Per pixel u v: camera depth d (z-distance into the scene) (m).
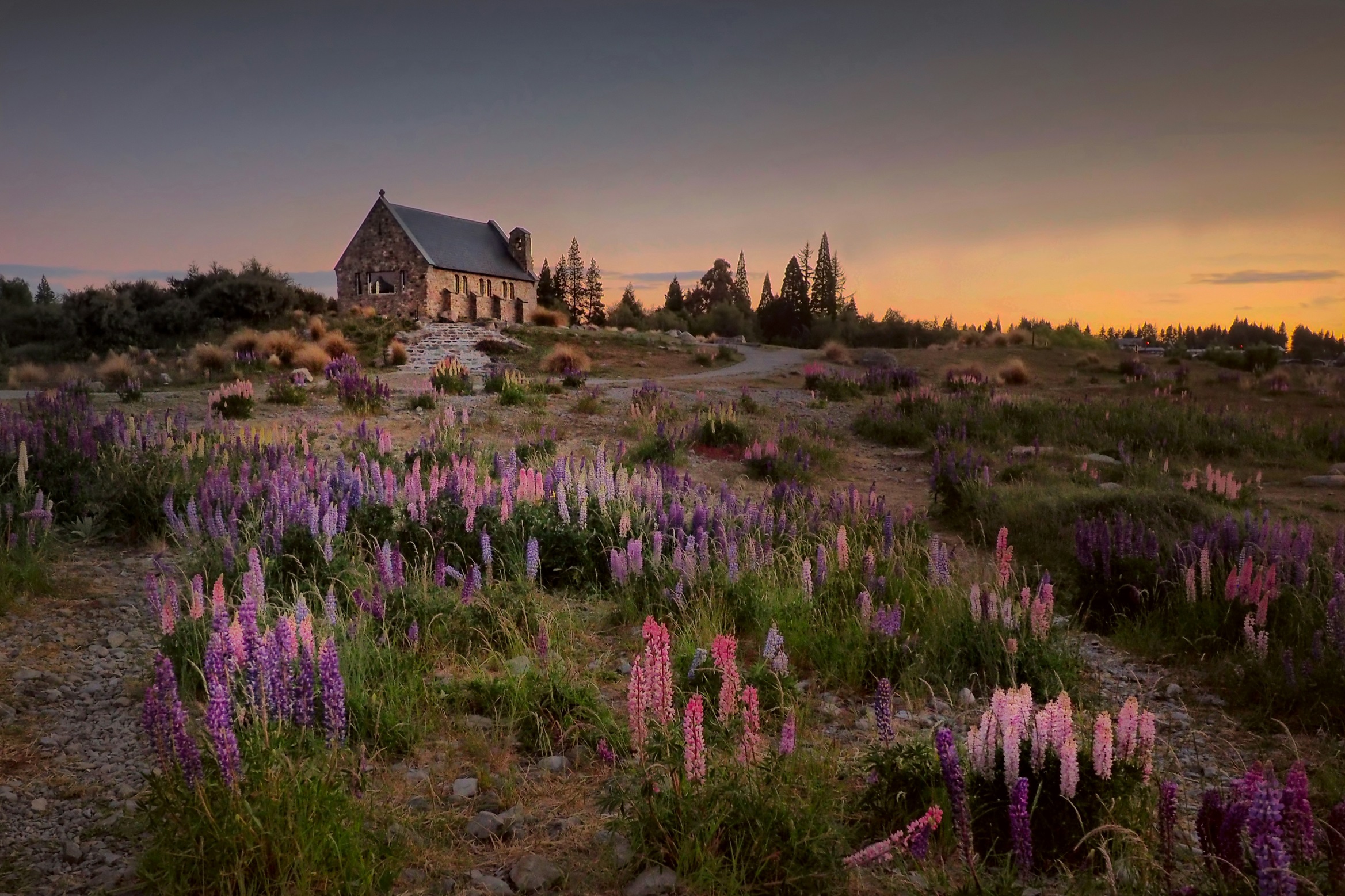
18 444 10.84
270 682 4.53
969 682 6.25
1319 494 14.23
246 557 7.43
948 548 10.12
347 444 15.15
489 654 6.44
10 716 5.39
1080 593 8.39
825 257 120.75
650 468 10.57
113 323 58.12
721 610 7.20
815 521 9.78
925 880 3.67
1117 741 4.50
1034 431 20.20
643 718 4.22
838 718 5.75
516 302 68.31
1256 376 34.00
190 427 16.86
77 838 4.12
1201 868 3.69
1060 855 3.87
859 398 27.41
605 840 4.08
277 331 38.97
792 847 3.70
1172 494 11.51
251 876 3.54
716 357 43.78
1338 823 3.25
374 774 4.70
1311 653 6.20
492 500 9.16
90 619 7.14
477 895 3.69
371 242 58.72
